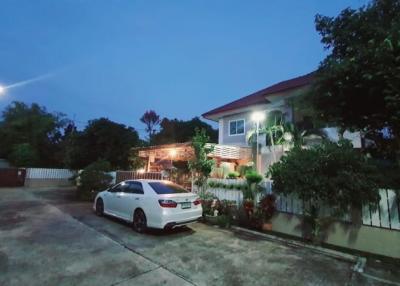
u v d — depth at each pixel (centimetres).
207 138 1082
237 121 1798
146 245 576
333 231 622
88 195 1289
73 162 1778
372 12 670
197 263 478
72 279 396
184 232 705
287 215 713
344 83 598
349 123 680
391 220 548
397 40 520
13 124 2652
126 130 1819
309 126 1300
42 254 499
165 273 430
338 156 568
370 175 552
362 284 412
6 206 1044
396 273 458
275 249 577
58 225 734
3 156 2588
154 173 1249
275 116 1476
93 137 1741
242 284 399
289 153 670
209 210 859
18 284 376
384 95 547
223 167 1398
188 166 1046
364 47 590
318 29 778
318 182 573
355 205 580
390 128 639
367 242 571
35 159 2391
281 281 414
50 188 1906
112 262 470
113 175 1473
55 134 2939
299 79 1742
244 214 800
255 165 1415
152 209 656
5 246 539
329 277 435
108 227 728
